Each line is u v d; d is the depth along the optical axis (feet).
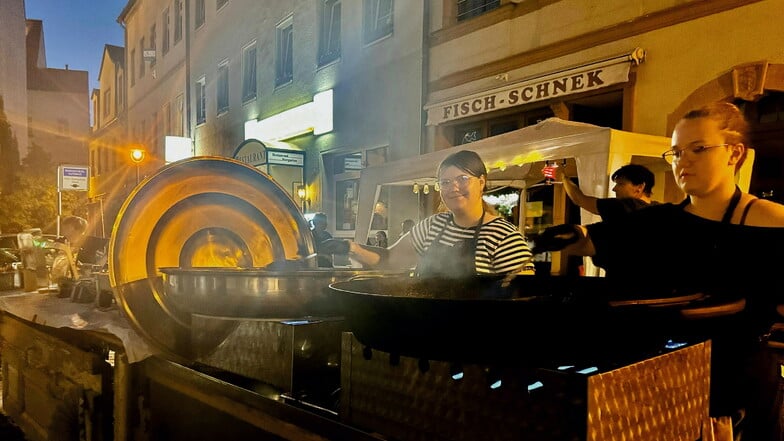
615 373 3.18
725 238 5.02
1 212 81.61
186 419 6.81
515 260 6.47
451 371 3.64
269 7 46.26
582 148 14.58
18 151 93.76
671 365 3.67
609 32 21.93
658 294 4.27
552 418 3.12
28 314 9.67
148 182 7.04
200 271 6.02
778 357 5.02
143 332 6.81
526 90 24.63
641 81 20.81
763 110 18.51
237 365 5.95
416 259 7.91
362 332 4.11
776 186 18.07
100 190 89.45
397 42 32.50
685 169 5.30
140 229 7.09
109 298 9.46
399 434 3.96
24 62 102.17
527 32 25.45
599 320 3.37
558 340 3.35
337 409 4.74
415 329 3.71
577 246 5.47
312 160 40.52
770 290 4.82
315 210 39.96
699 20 19.15
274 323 5.48
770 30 17.37
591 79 21.99
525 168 22.68
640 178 9.55
